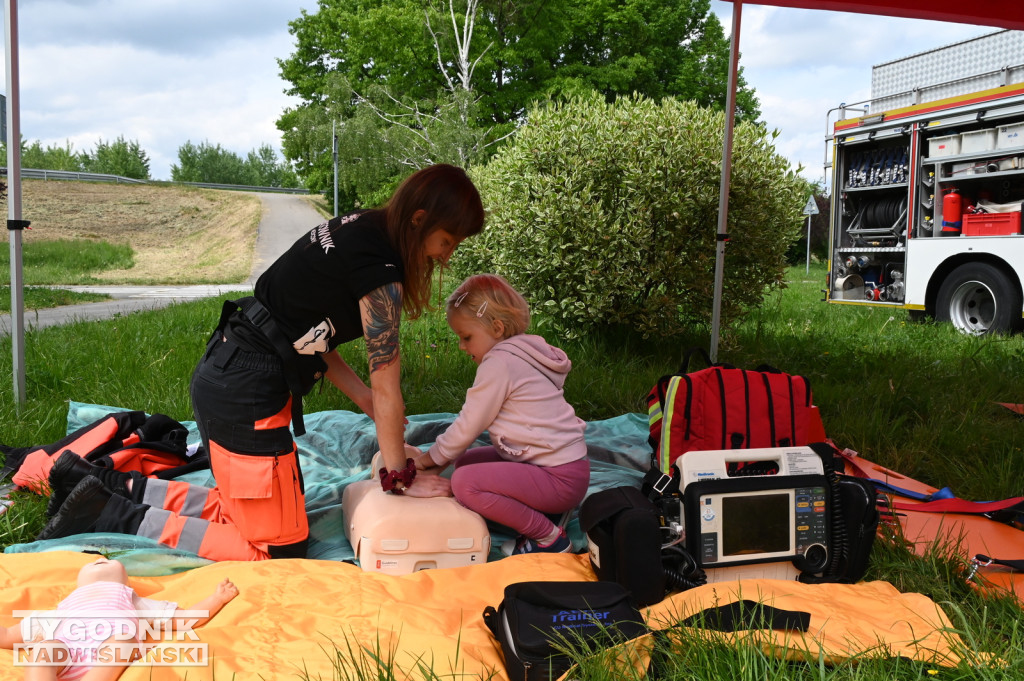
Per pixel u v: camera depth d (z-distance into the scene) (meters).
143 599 2.18
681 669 1.94
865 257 10.84
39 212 37.75
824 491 2.61
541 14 28.02
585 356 6.40
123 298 16.19
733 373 2.95
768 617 2.17
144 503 2.81
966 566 2.69
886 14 4.95
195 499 2.84
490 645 2.13
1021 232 8.73
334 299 2.52
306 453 3.76
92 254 30.20
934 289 9.90
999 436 4.45
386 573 2.55
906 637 2.16
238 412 2.53
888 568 2.76
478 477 2.72
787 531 2.59
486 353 2.97
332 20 34.41
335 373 3.10
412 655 2.02
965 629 2.12
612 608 2.09
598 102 6.84
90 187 42.84
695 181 6.41
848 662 1.97
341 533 2.99
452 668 1.96
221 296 13.73
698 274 6.55
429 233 2.53
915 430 4.57
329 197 39.34
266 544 2.64
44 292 15.09
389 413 2.60
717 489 2.50
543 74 29.72
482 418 2.80
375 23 27.45
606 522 2.42
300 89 39.56
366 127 23.59
